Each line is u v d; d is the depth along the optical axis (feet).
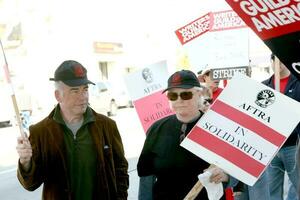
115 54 109.91
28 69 63.62
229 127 8.31
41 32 74.33
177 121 9.70
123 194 10.25
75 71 9.55
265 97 8.21
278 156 14.67
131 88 15.23
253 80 8.31
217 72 17.07
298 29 7.17
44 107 66.13
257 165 8.10
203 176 8.24
